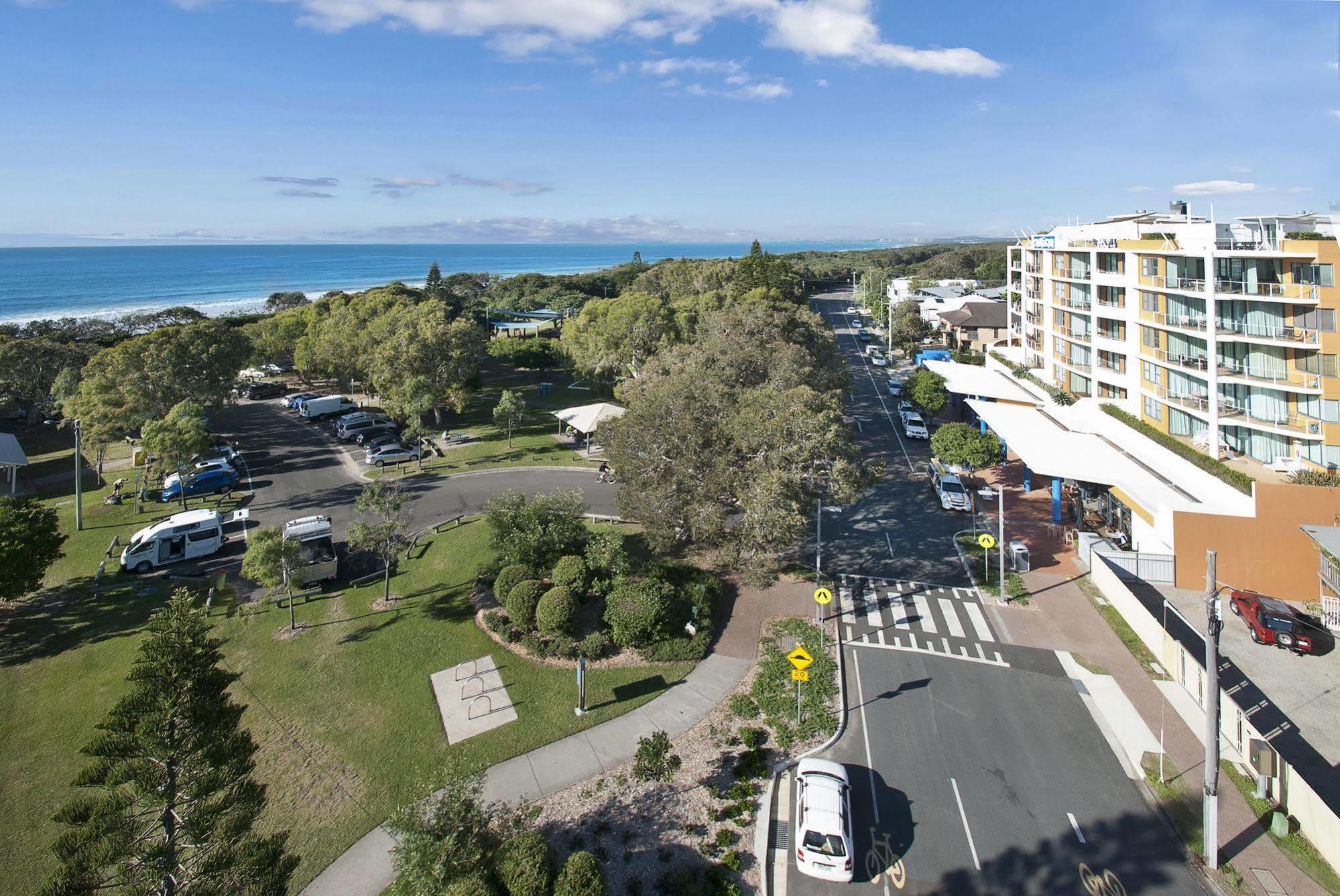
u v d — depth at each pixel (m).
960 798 19.28
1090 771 20.27
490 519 30.33
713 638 27.34
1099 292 50.84
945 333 95.94
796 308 66.88
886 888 16.55
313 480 47.56
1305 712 22.45
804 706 22.98
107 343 76.56
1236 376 36.75
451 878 14.70
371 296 79.69
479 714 22.70
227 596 31.34
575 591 27.91
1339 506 28.97
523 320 126.62
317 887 16.56
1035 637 27.45
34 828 18.42
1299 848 17.44
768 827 18.22
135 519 41.06
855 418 65.00
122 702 14.68
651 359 48.22
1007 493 44.84
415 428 51.53
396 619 28.66
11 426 65.69
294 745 21.39
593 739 21.61
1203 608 29.28
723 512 30.09
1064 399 53.16
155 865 13.25
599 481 46.66
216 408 57.62
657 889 16.23
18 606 30.83
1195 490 34.22
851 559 34.94
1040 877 16.78
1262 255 34.31
